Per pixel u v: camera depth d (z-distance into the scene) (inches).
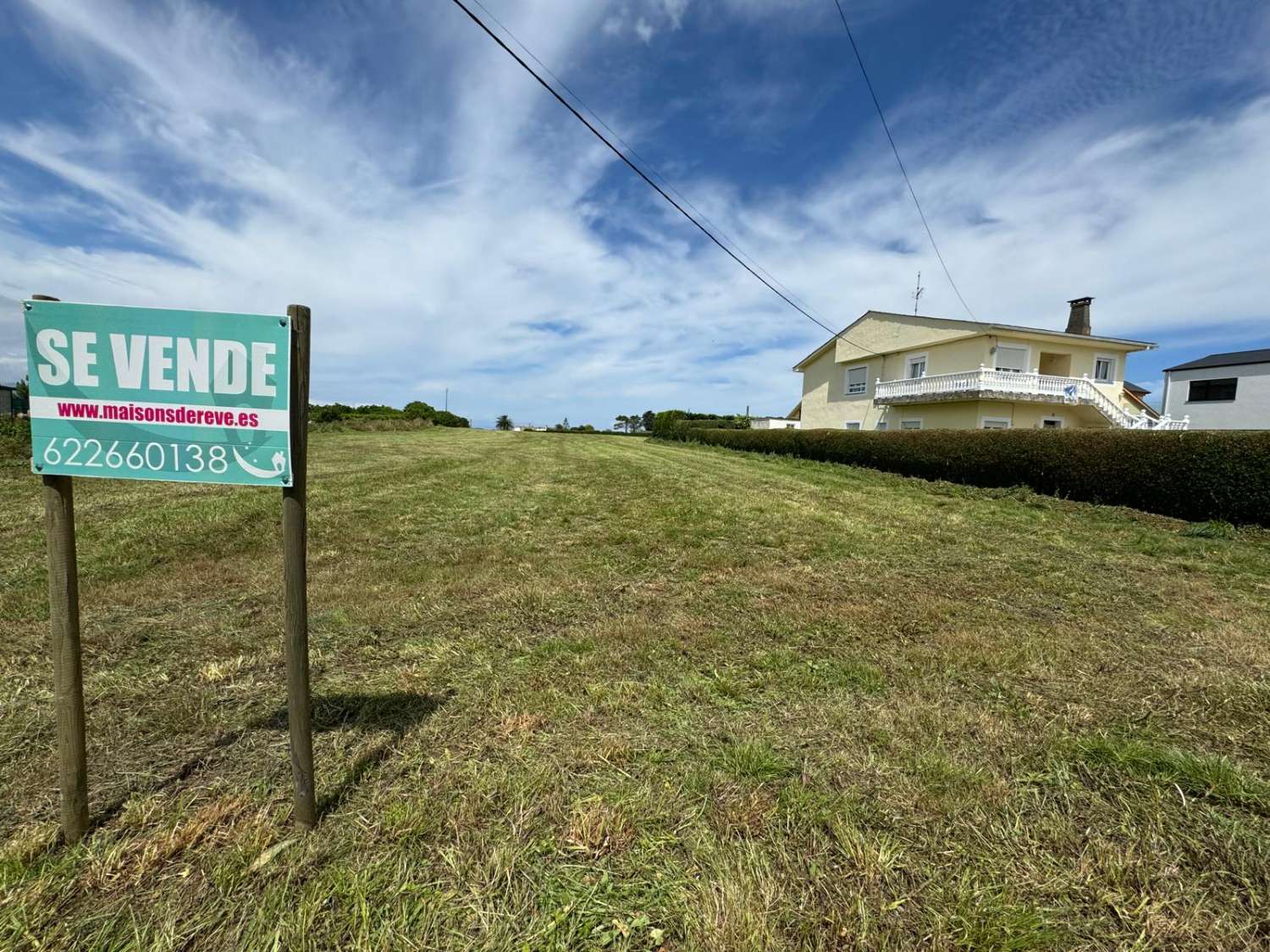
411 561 204.5
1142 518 336.5
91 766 80.3
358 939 53.4
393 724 93.0
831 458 706.2
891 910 58.0
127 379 59.3
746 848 66.2
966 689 108.8
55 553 61.7
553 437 1363.2
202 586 169.9
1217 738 91.9
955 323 730.8
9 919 54.8
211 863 62.6
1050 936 55.1
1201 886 61.8
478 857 64.1
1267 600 173.2
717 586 177.9
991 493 433.4
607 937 54.4
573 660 119.0
